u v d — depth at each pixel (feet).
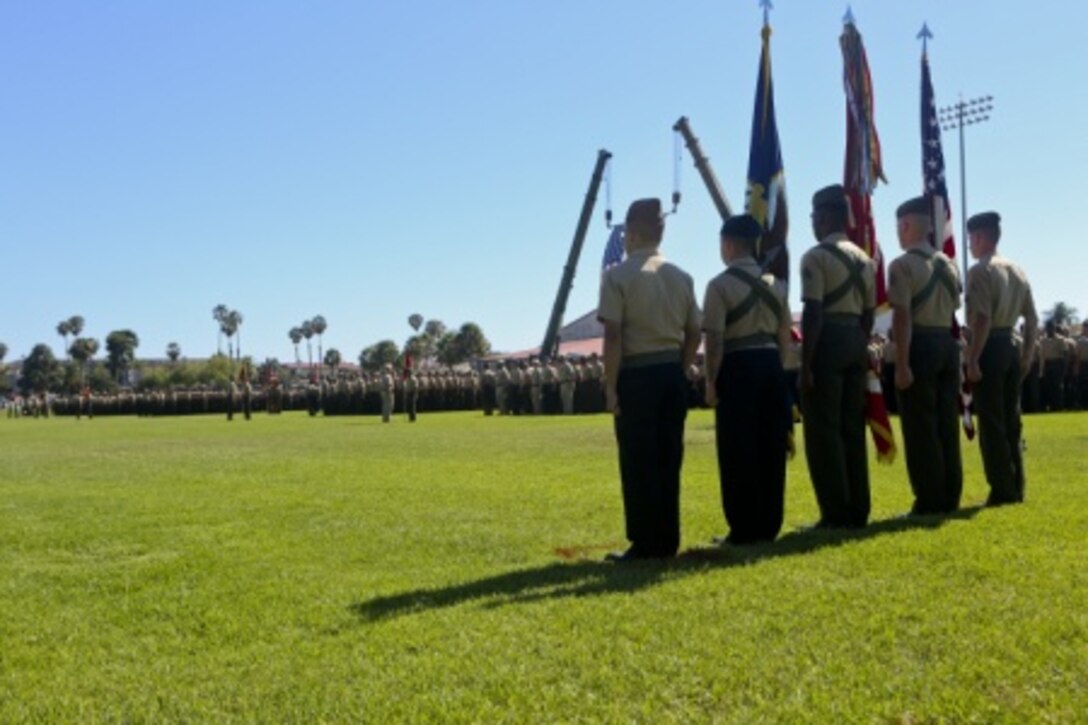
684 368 22.70
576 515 30.04
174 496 37.65
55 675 15.14
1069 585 17.11
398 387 162.61
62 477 47.55
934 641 14.29
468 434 78.28
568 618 16.38
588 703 12.53
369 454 58.03
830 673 13.17
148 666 15.43
